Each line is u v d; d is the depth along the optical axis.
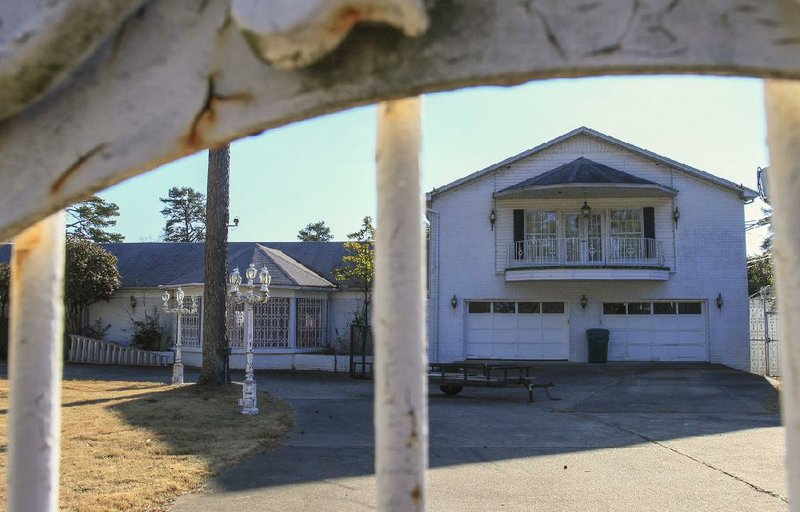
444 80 1.34
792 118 1.53
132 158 1.40
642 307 21.44
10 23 1.31
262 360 22.91
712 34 1.33
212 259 14.80
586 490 6.60
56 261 1.74
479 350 21.88
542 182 20.53
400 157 1.66
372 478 6.88
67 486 6.16
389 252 1.64
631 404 13.71
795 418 1.51
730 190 21.20
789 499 1.53
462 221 22.11
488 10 1.34
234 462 7.52
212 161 14.88
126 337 26.30
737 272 21.05
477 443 9.20
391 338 1.62
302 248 28.94
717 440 9.46
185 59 1.39
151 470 6.88
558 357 21.56
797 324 1.51
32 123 1.41
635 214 21.64
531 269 21.09
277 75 1.37
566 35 1.33
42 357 1.70
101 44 1.39
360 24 1.32
